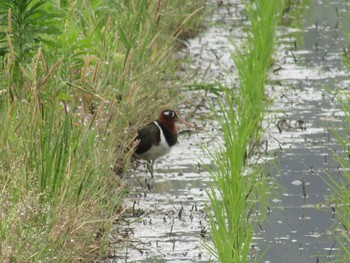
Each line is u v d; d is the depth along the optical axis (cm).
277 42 2112
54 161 1137
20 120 1180
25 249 1004
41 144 1145
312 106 1723
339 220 1260
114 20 1688
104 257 1149
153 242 1198
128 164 1380
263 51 1773
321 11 2356
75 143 1173
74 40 1425
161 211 1295
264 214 1287
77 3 1638
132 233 1222
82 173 1148
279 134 1595
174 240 1205
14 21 1298
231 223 1134
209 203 1318
